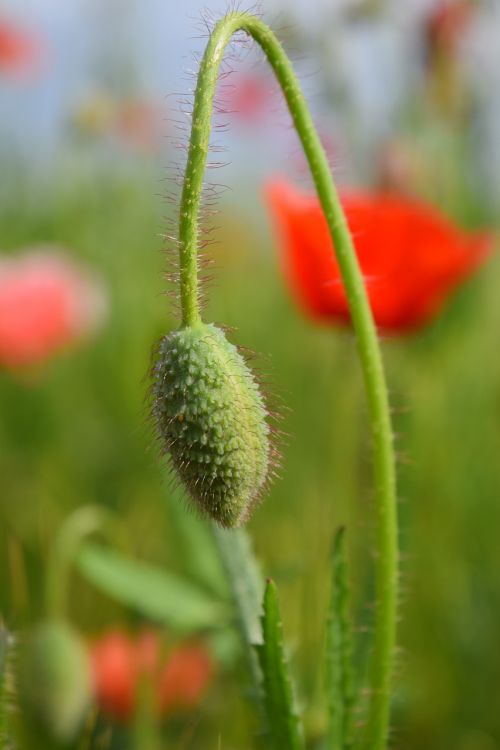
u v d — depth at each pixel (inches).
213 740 12.1
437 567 15.5
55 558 12.0
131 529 15.6
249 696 9.7
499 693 13.9
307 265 12.2
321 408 17.8
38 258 16.7
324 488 15.2
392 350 17.5
